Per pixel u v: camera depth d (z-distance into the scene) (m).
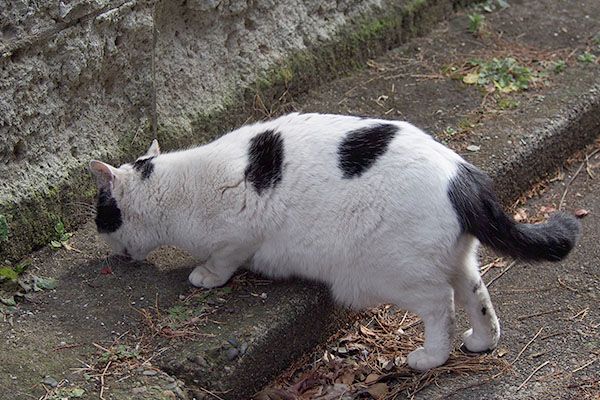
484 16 2.14
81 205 1.55
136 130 1.63
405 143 1.33
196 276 1.43
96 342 1.34
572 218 1.36
